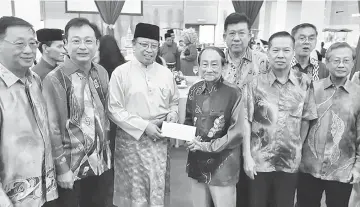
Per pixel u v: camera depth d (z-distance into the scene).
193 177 1.60
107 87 1.62
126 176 1.74
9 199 1.10
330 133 1.58
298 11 5.88
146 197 1.73
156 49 1.63
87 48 1.41
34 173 1.18
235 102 1.48
